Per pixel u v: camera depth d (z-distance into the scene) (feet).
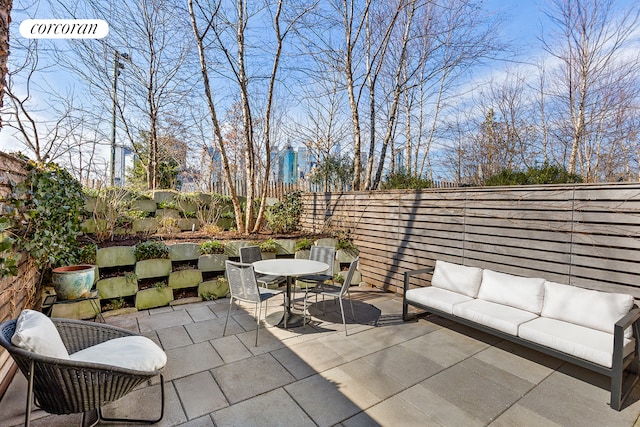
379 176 24.44
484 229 12.60
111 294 12.58
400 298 15.88
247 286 10.51
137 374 5.72
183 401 7.16
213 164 34.09
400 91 24.32
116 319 12.18
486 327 9.90
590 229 9.74
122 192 18.66
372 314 13.48
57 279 10.72
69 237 12.18
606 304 8.61
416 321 12.66
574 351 7.86
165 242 15.51
